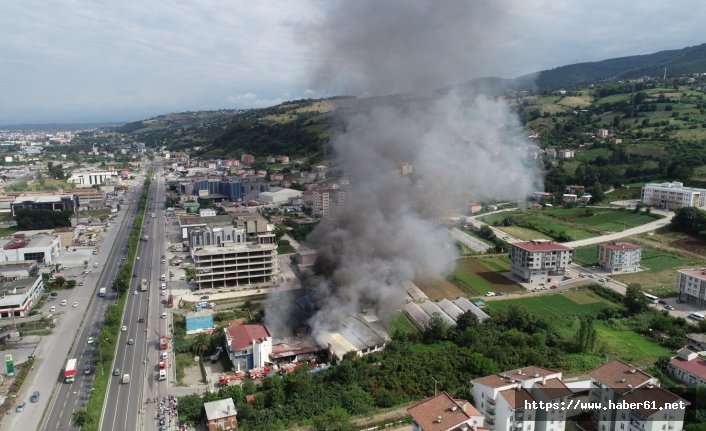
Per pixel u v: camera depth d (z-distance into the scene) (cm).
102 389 10044
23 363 11175
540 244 16950
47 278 16812
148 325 13288
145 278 17212
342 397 9581
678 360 10069
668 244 19538
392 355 11175
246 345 10944
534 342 11388
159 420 8962
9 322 13400
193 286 16300
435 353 11150
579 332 11338
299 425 8869
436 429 6969
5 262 17462
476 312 13250
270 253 16750
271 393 9531
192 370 10994
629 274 16725
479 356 10406
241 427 8756
